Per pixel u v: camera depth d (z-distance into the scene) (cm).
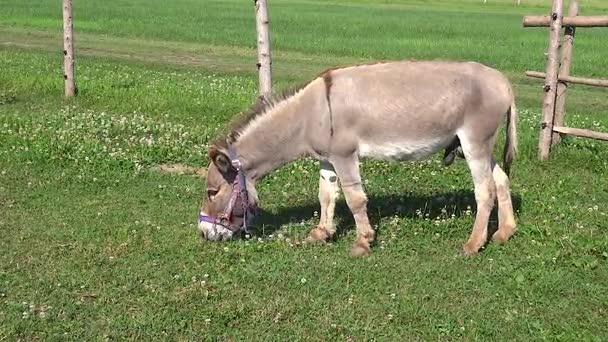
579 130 704
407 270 468
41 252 485
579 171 682
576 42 1923
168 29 1972
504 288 448
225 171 481
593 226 541
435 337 399
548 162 706
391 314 416
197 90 1020
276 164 492
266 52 661
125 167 655
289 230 527
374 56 1585
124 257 480
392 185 629
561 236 519
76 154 675
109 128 772
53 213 550
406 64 485
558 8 689
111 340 391
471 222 542
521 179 654
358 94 474
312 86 482
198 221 512
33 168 643
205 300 429
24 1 2681
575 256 488
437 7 3819
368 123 475
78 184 611
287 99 483
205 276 453
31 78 1043
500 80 483
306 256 486
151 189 607
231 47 1695
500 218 516
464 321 412
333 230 513
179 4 2980
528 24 730
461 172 661
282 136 483
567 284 451
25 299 426
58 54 1433
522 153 728
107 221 537
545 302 434
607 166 688
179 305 424
